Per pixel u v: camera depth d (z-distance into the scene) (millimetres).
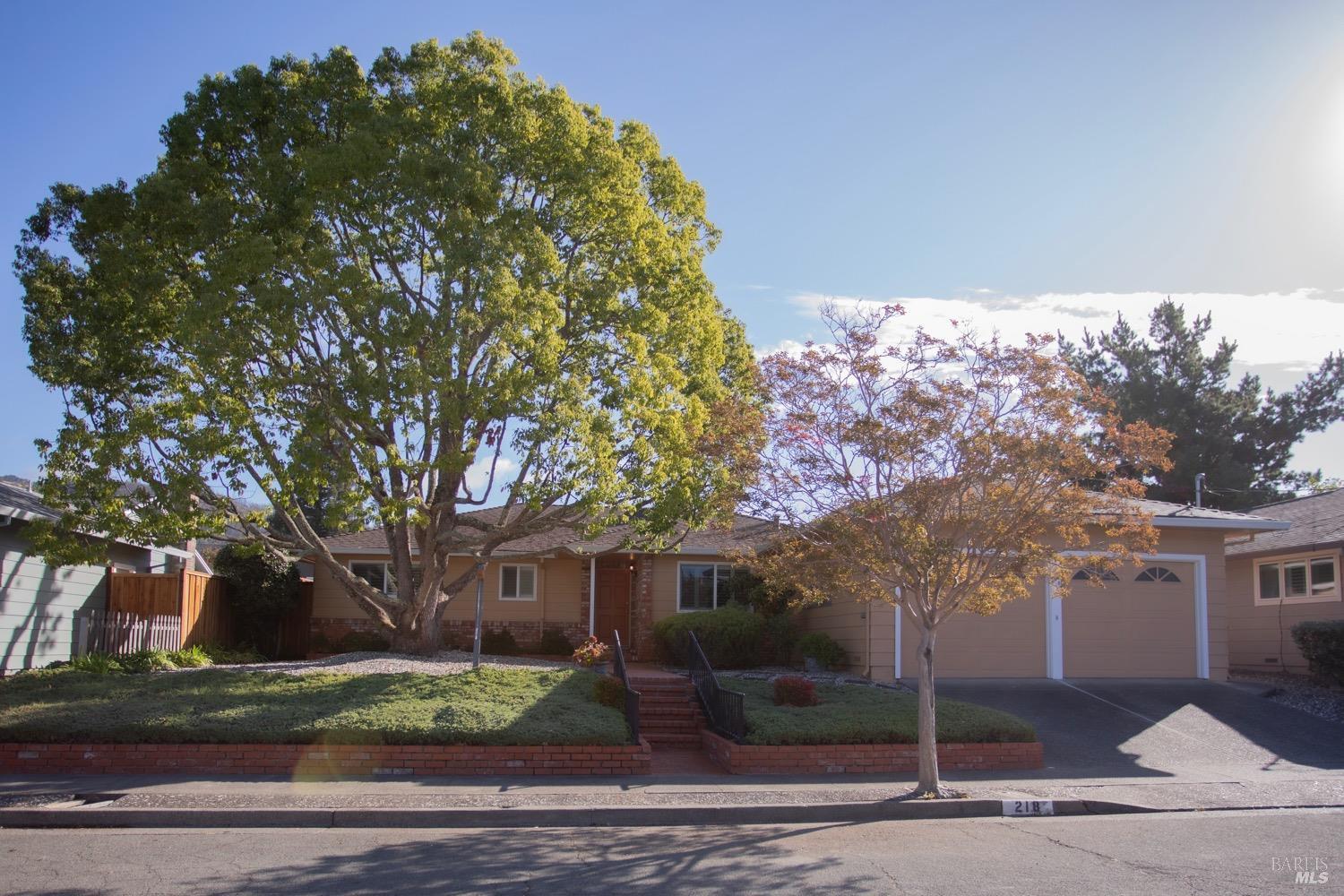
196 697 14594
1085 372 40219
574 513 18625
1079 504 12266
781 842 9914
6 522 17062
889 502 12305
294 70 17891
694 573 26438
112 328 17016
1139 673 20812
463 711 14109
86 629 17844
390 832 10367
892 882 8234
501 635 26062
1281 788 12867
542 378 16078
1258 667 24094
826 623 22844
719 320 20188
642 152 19047
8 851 9242
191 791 11828
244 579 23609
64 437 16312
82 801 11367
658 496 16781
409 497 16641
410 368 15516
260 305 15711
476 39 17844
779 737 14273
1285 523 20984
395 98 17781
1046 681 20234
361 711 13906
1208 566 21281
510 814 10938
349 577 19312
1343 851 9367
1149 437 12500
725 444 13398
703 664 17469
